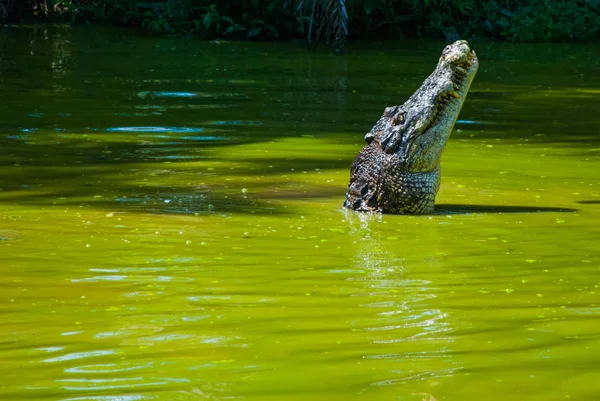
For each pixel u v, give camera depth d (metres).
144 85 31.36
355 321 9.09
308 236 13.05
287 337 8.62
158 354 8.18
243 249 12.18
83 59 38.00
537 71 38.19
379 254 12.02
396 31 51.56
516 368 7.76
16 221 13.75
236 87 31.42
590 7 54.97
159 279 10.71
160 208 14.76
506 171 18.53
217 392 7.29
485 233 13.38
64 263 11.43
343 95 30.12
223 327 8.95
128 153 19.84
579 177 17.92
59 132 22.44
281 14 48.47
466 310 9.48
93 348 8.37
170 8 48.69
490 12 53.44
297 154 20.05
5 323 9.10
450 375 7.61
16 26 49.72
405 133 14.94
